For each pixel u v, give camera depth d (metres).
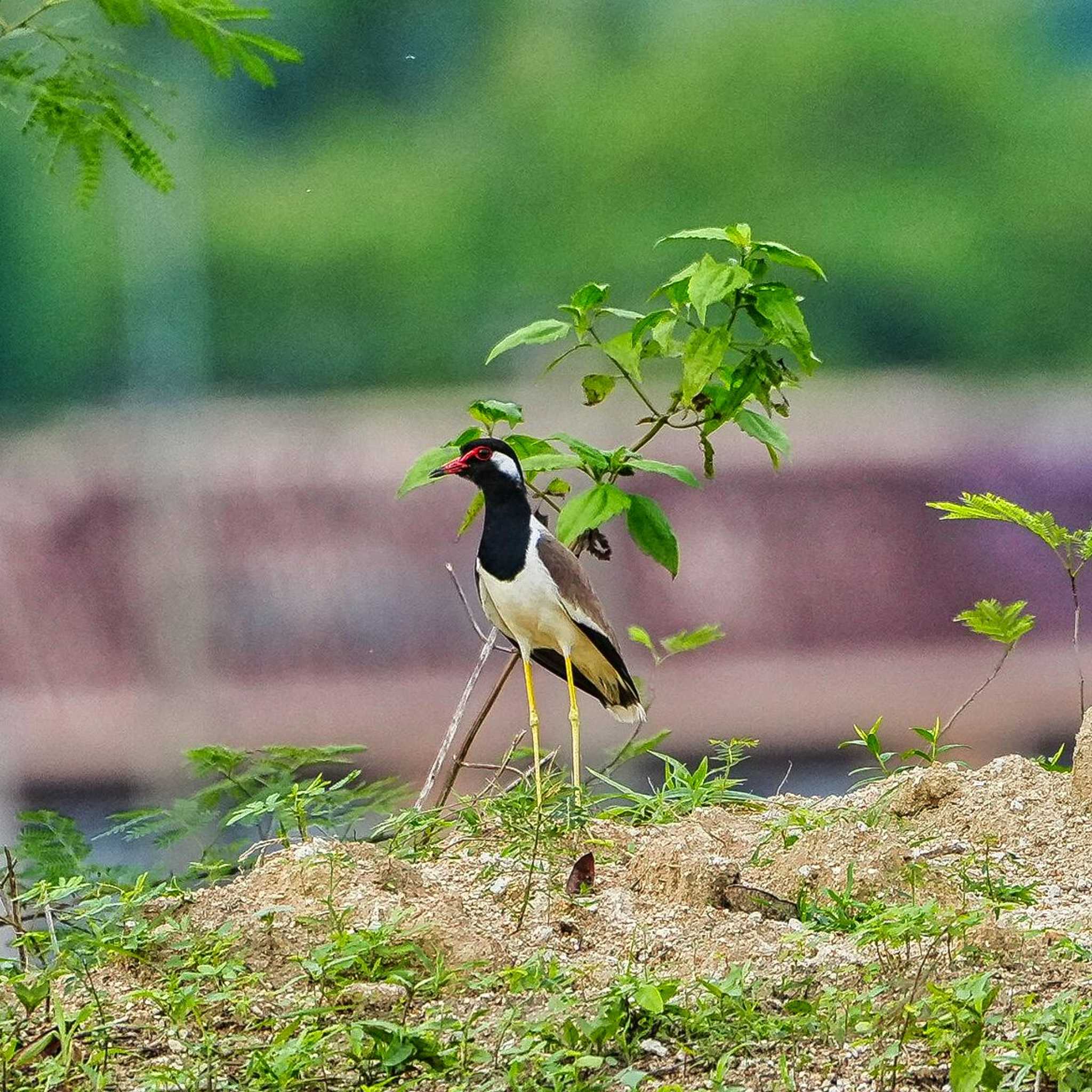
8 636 18.09
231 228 24.44
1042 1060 4.32
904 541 18.44
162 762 16.44
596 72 26.11
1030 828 6.64
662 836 6.24
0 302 23.38
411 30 25.38
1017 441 19.83
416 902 5.72
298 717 17.31
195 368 23.91
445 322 25.03
